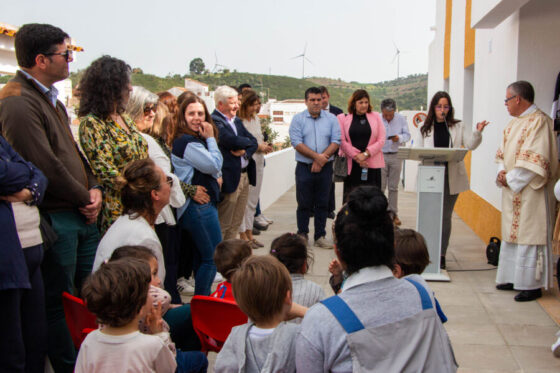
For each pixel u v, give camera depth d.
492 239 5.62
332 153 5.98
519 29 5.22
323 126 6.01
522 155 4.27
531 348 3.58
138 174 2.62
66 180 2.67
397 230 2.70
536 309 4.27
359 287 1.64
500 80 5.96
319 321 1.58
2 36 14.09
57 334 2.80
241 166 5.17
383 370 1.52
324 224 6.27
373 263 1.67
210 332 2.61
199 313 2.60
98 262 2.55
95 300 1.87
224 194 4.80
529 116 4.39
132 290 1.90
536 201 4.36
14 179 2.29
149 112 3.75
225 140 4.69
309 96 5.96
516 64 5.29
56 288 2.79
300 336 1.60
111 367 1.91
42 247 2.53
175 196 3.46
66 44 2.78
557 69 5.18
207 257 3.93
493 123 6.33
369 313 1.58
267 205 9.45
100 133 3.05
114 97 3.09
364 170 6.34
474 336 3.78
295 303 2.38
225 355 1.91
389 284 1.65
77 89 3.16
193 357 2.48
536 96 5.24
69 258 2.79
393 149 7.52
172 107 4.27
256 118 6.27
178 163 3.91
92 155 3.02
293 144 6.05
